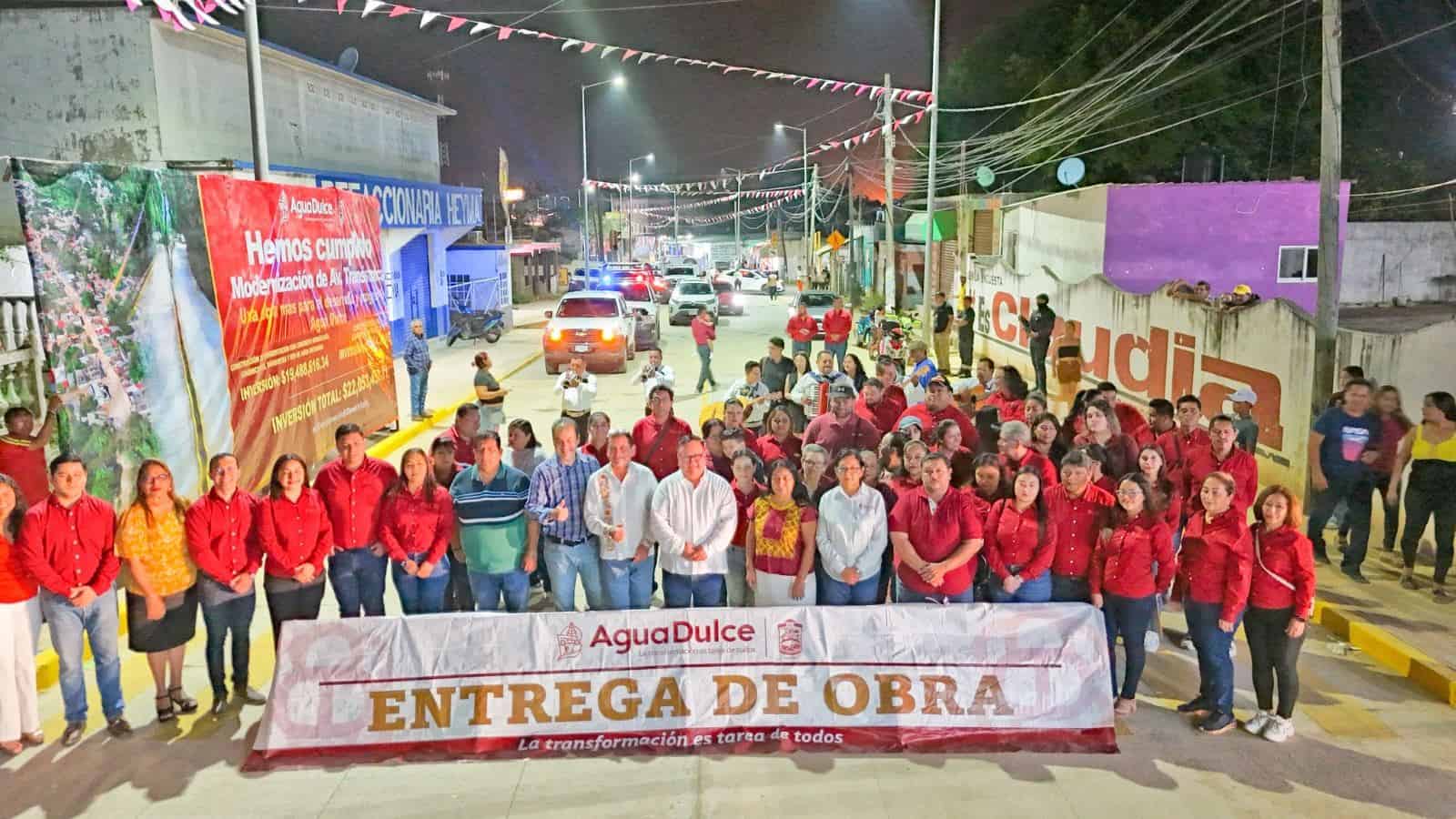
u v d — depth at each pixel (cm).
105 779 611
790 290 6112
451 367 2459
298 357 1278
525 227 6606
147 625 660
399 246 2622
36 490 872
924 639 670
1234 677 739
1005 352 2288
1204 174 2675
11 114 1895
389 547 704
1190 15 2498
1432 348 987
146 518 652
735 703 664
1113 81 2314
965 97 3200
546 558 741
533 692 659
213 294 1058
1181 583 675
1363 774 616
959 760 635
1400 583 893
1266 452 1163
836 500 698
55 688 735
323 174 2072
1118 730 671
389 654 658
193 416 1007
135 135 1898
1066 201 2091
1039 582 685
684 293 3688
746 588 764
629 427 1680
